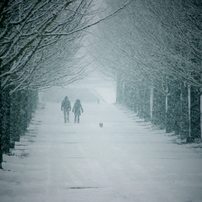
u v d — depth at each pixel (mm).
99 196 27172
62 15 40750
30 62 46500
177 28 60375
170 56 63219
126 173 36812
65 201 25672
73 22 40719
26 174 35594
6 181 32500
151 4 67000
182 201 25844
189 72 62594
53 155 49750
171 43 63938
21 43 38219
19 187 29891
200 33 57219
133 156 49406
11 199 26141
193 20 57812
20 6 29141
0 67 29469
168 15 62469
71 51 58250
